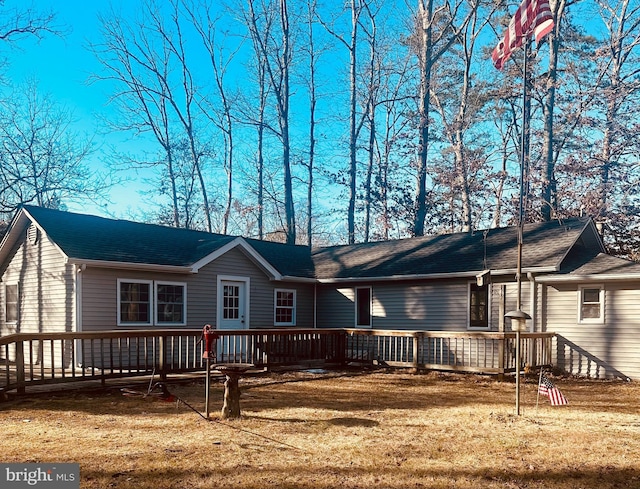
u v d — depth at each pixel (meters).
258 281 17.50
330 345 14.72
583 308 13.73
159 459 5.50
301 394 9.97
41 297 14.27
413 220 29.55
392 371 13.90
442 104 31.72
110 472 5.06
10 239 15.31
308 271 19.72
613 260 13.97
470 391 10.77
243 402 8.96
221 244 16.05
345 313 18.67
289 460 5.56
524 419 7.91
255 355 12.84
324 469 5.29
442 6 27.69
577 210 24.27
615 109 24.47
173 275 14.98
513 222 25.59
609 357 13.19
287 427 7.09
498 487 4.88
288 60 29.27
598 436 6.83
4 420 7.38
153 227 17.31
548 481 5.07
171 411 8.10
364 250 20.70
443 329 16.09
